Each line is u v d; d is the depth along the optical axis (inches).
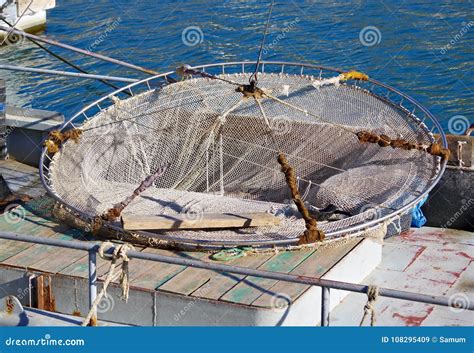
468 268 335.0
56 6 1033.5
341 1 977.5
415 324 292.7
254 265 303.0
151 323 288.0
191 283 289.3
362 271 322.0
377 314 299.4
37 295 301.7
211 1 1008.9
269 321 272.8
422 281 324.2
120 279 271.1
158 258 253.6
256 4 990.4
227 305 275.6
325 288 253.1
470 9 927.0
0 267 305.7
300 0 991.6
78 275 296.2
